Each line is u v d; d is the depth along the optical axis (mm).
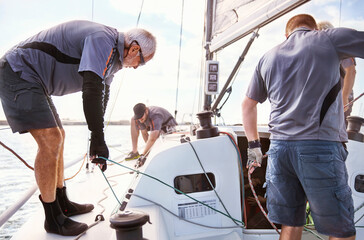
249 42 2021
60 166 1336
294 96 1062
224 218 1392
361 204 1440
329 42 1016
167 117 3186
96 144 1028
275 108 1140
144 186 1351
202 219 1383
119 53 1132
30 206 4551
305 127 1014
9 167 12336
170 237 1346
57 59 1104
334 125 1004
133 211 843
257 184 2014
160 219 1147
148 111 3068
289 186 1099
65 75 1149
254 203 1835
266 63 1200
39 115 1101
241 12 2156
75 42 1093
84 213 1401
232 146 1417
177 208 1369
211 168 1396
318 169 978
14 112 1079
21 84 1067
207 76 2621
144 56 1184
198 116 1469
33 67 1085
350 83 1713
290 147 1047
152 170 1363
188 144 1388
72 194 1799
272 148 1134
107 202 1607
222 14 2443
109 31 1129
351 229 960
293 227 1113
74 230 1149
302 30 1145
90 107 979
